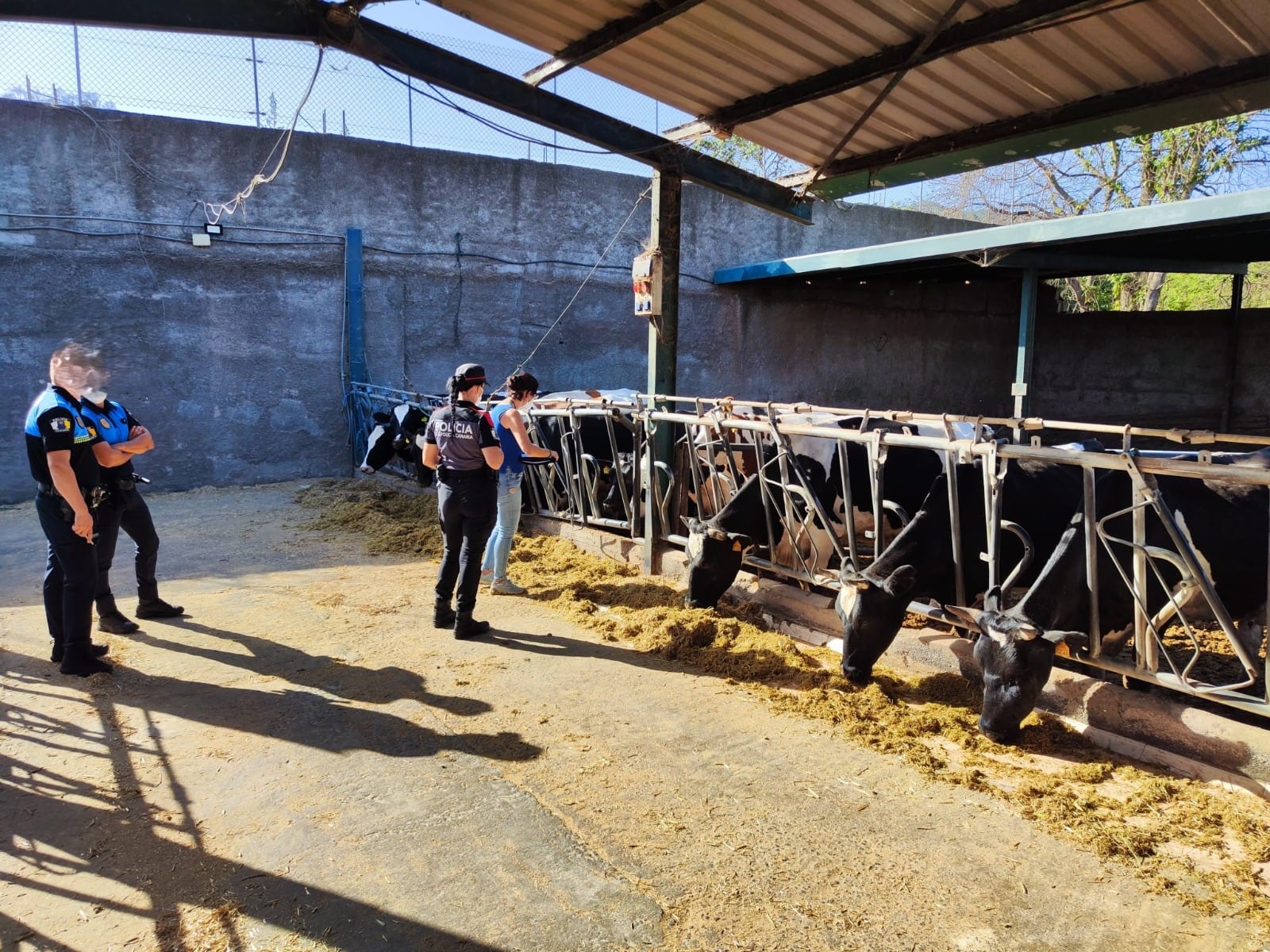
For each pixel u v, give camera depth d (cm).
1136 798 332
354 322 1142
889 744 380
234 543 778
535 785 347
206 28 444
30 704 421
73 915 265
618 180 1306
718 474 628
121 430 511
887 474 569
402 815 323
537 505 802
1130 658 465
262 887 279
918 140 639
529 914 266
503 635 531
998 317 1641
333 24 482
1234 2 419
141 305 1032
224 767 360
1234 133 1772
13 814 322
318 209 1117
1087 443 496
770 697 435
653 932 258
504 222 1230
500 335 1243
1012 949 252
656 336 655
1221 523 429
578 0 480
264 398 1112
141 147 1017
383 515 870
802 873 288
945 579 460
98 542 503
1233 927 261
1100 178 2012
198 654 493
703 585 546
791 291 1449
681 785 347
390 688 446
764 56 529
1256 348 1384
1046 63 500
